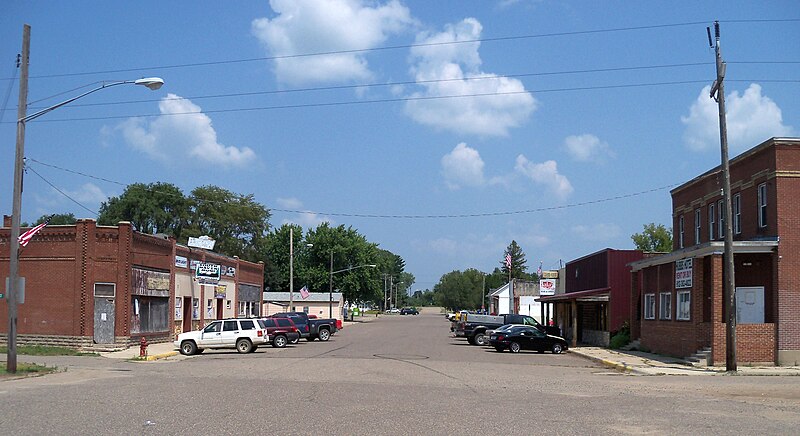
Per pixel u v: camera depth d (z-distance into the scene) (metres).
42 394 17.66
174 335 46.88
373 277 112.38
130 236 39.91
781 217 30.55
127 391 18.45
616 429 13.11
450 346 46.19
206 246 53.16
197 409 15.09
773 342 30.34
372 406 16.05
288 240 111.88
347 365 29.55
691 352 32.84
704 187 38.88
